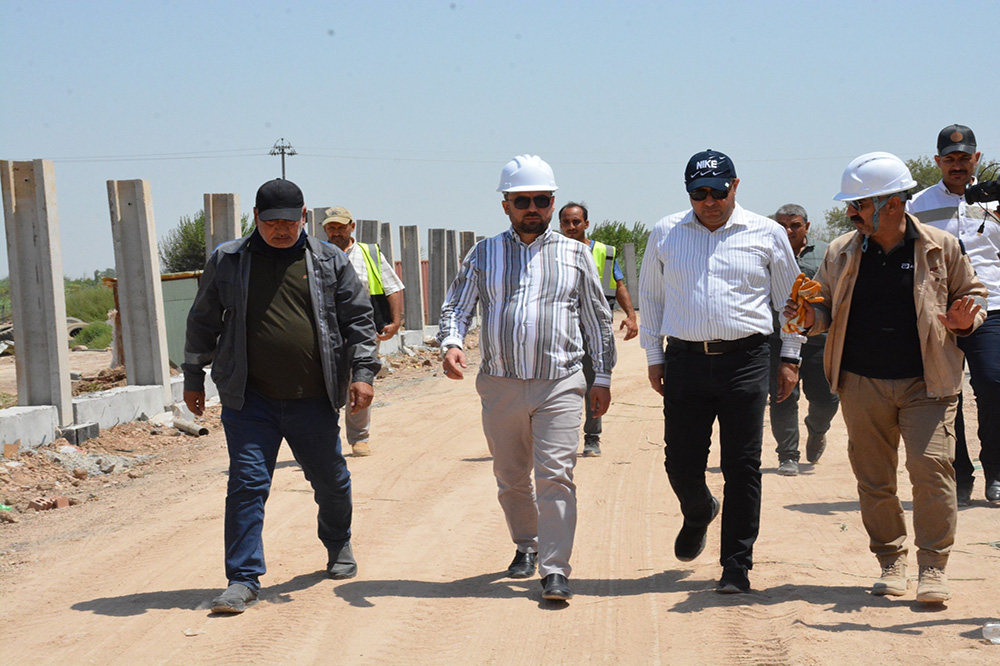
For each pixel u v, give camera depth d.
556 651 4.52
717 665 4.21
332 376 5.38
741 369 4.97
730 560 5.08
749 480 5.03
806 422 8.52
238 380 5.24
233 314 5.26
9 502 8.05
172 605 5.31
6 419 9.27
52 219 10.12
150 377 12.09
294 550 6.37
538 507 5.21
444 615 5.07
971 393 11.32
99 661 4.54
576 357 5.26
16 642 4.86
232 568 5.20
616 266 8.89
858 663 4.04
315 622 4.96
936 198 6.76
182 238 35.97
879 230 4.71
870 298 4.79
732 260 4.98
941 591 4.59
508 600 5.25
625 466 8.98
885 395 4.77
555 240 5.32
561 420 5.17
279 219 5.10
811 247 8.01
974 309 4.46
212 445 10.71
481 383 5.36
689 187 4.97
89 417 10.59
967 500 6.89
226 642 4.70
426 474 8.76
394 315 9.09
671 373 5.13
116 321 17.20
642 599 5.18
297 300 5.29
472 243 27.72
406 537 6.66
